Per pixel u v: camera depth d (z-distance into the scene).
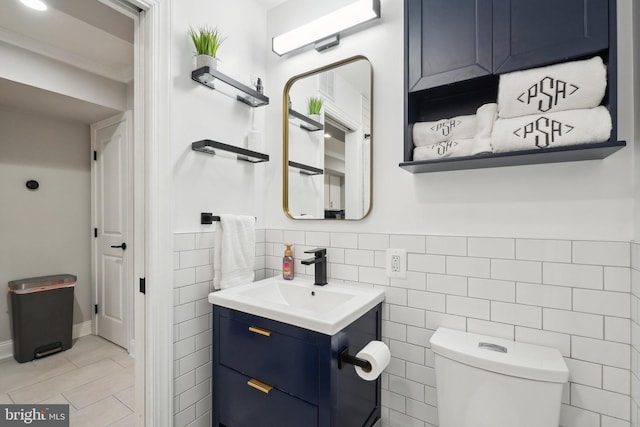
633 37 0.99
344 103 1.57
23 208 2.58
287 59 1.78
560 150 0.92
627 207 1.00
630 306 0.99
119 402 1.89
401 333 1.39
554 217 1.11
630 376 0.99
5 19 1.82
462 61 1.10
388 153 1.45
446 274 1.30
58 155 2.78
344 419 1.10
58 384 2.08
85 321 2.92
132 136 2.52
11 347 2.47
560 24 0.94
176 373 1.34
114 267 2.71
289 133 1.77
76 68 2.30
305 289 1.51
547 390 0.94
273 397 1.14
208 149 1.43
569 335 1.08
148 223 1.26
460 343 1.14
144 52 1.28
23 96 2.28
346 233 1.55
